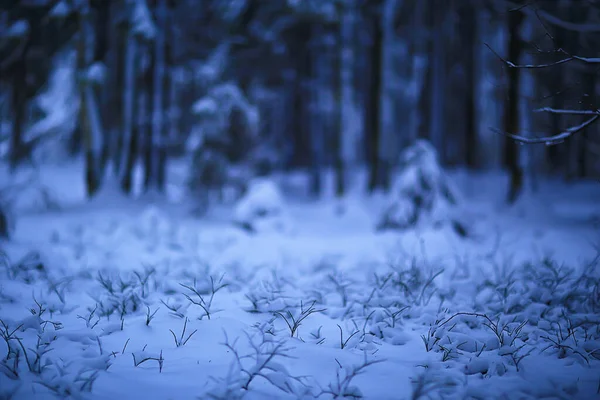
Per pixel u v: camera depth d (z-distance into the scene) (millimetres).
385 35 19938
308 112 27797
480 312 4922
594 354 3766
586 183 20516
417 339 4191
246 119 18062
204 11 20641
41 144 24547
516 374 3443
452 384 3199
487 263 7453
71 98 22750
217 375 3334
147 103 18891
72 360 3434
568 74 13234
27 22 17469
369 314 4598
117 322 4406
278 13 21406
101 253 8055
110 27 17844
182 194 19500
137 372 3381
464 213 10711
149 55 18547
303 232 12945
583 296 5129
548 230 11109
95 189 17172
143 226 10688
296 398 3039
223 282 5703
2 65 18656
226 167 17203
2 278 5867
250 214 11922
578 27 5453
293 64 24062
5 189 10016
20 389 2998
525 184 14984
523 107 14281
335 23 20922
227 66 19016
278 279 5969
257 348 3592
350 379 3176
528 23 13656
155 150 18812
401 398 3062
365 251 8266
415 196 10953
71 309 4793
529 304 4969
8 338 3627
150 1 18406
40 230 10852
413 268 6094
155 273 6258
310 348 3746
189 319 4430
